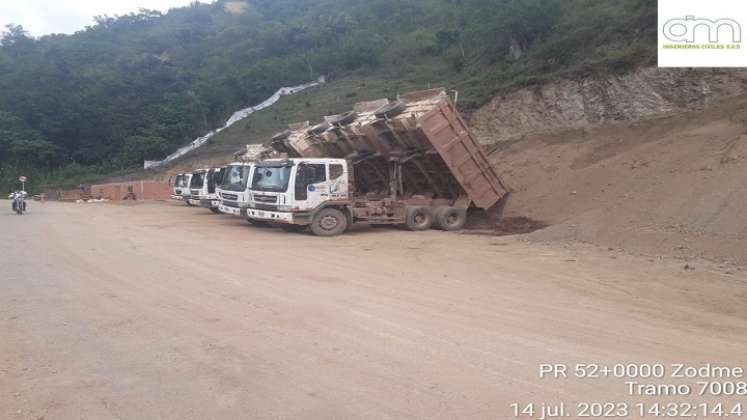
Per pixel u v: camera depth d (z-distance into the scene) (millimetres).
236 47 84688
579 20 29703
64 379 5660
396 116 18312
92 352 6438
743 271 11023
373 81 52844
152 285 9891
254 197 18578
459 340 6949
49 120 70938
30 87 74188
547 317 8141
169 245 15117
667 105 20734
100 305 8484
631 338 7184
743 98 18406
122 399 5195
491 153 24750
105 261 12406
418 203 19609
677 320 8125
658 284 10305
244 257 13156
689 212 13977
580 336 7227
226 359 6219
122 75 77312
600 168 18812
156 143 66125
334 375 5781
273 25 92250
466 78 37125
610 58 23500
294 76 64750
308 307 8422
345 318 7840
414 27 67312
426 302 8906
